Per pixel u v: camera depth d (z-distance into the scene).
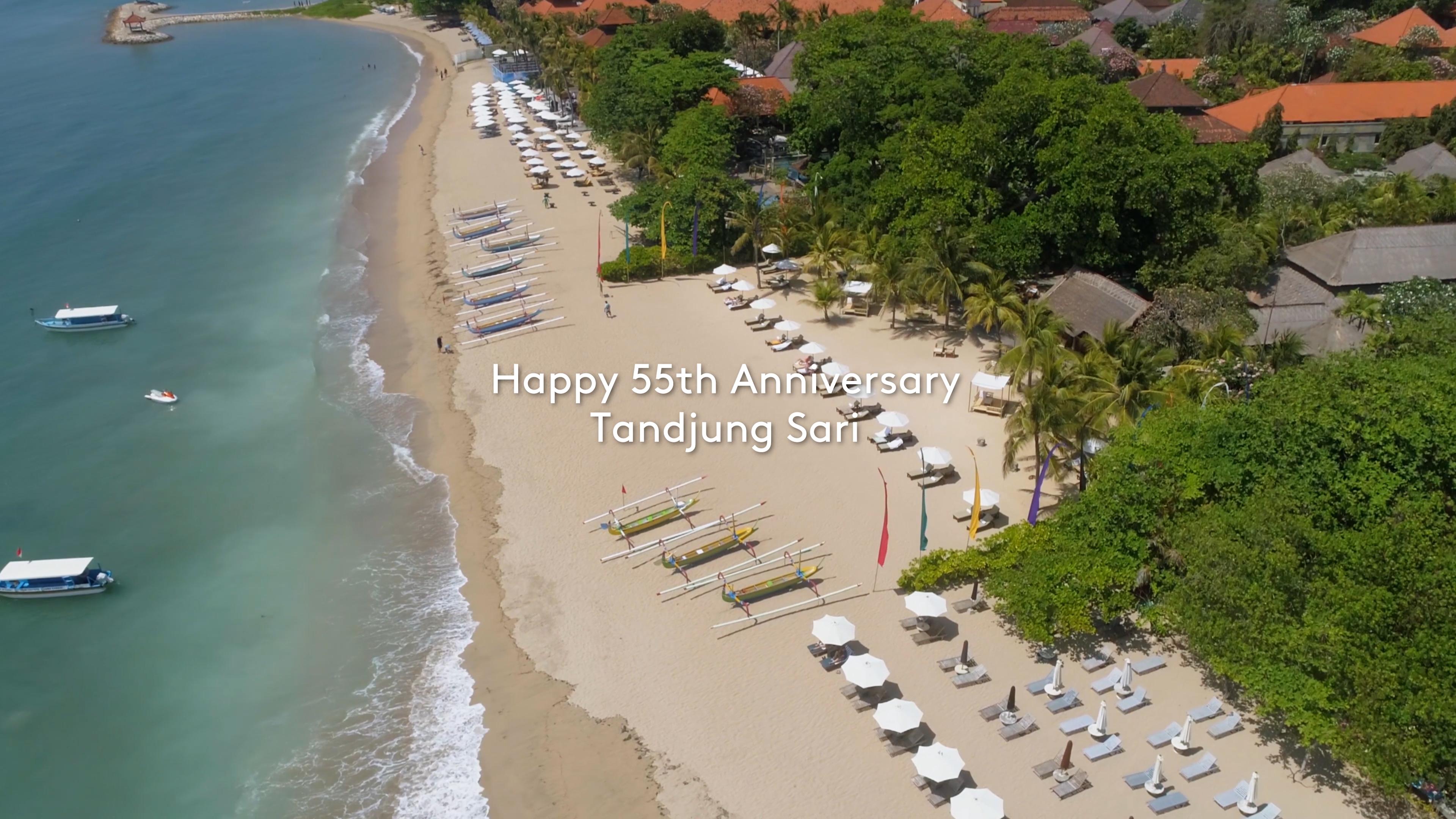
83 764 41.88
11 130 135.38
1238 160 77.00
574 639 47.56
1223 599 39.78
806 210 87.62
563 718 43.19
